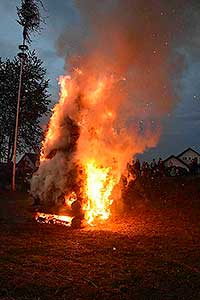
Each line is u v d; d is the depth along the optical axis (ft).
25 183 69.21
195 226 33.45
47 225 33.19
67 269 20.88
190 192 53.21
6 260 22.22
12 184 66.69
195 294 17.97
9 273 19.89
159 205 45.01
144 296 17.53
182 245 26.66
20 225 32.99
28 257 22.98
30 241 27.02
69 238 28.19
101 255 23.75
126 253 24.31
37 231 30.55
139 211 40.96
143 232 30.76
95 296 17.29
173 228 32.53
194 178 66.49
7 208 41.68
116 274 20.26
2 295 17.01
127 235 29.50
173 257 23.67
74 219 32.86
